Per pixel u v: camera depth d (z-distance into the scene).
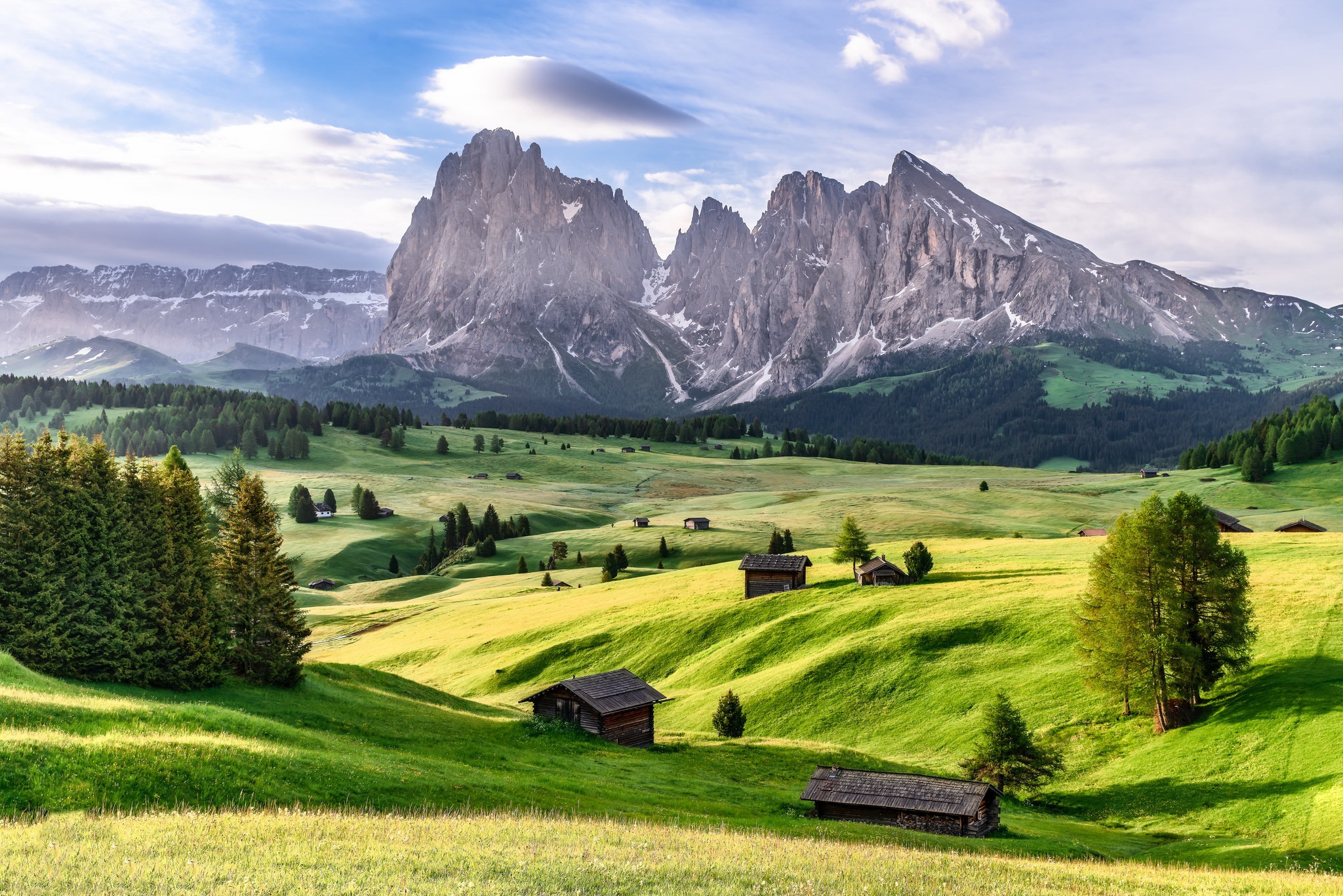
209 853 21.97
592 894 20.95
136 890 18.75
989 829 45.34
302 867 21.41
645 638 96.38
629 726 65.00
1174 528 58.03
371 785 34.91
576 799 40.53
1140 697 60.91
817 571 112.69
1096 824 49.59
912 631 79.88
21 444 52.97
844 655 78.50
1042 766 55.28
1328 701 52.28
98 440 57.06
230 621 59.19
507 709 76.00
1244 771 49.31
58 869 19.88
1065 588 84.50
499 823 30.67
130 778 29.41
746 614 96.38
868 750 64.94
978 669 72.12
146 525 55.91
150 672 52.62
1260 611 68.25
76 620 51.09
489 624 113.44
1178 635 57.06
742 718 70.25
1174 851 42.06
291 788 32.44
